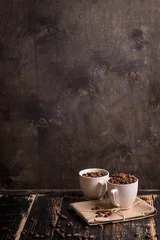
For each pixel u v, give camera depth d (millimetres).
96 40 1835
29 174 1990
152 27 1808
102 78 1866
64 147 1947
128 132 1903
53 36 1850
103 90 1876
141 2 1792
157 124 1887
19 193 1940
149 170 1932
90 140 1928
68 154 1952
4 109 1938
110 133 1911
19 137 1959
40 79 1893
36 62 1879
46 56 1870
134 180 1600
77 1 1812
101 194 1665
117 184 1551
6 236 1411
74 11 1822
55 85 1893
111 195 1548
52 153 1960
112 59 1846
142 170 1934
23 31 1859
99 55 1847
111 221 1479
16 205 1668
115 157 1932
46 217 1552
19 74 1897
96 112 1898
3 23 1857
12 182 2004
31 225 1488
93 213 1530
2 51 1882
